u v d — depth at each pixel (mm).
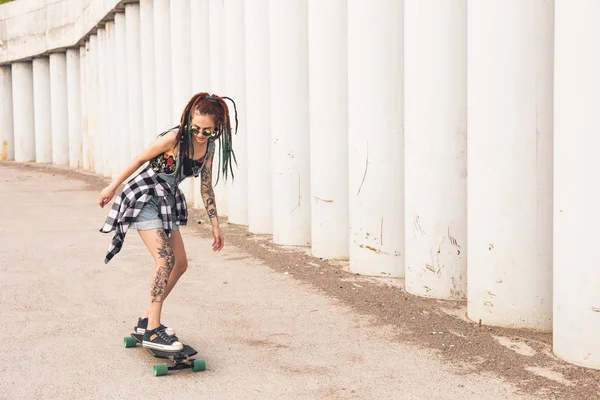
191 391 4422
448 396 4289
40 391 4430
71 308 6215
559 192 4695
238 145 10305
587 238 4551
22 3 22062
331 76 7688
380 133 6988
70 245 8961
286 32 8484
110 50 17156
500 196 5359
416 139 6234
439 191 6180
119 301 6434
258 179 9508
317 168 7902
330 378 4605
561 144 4641
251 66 9391
